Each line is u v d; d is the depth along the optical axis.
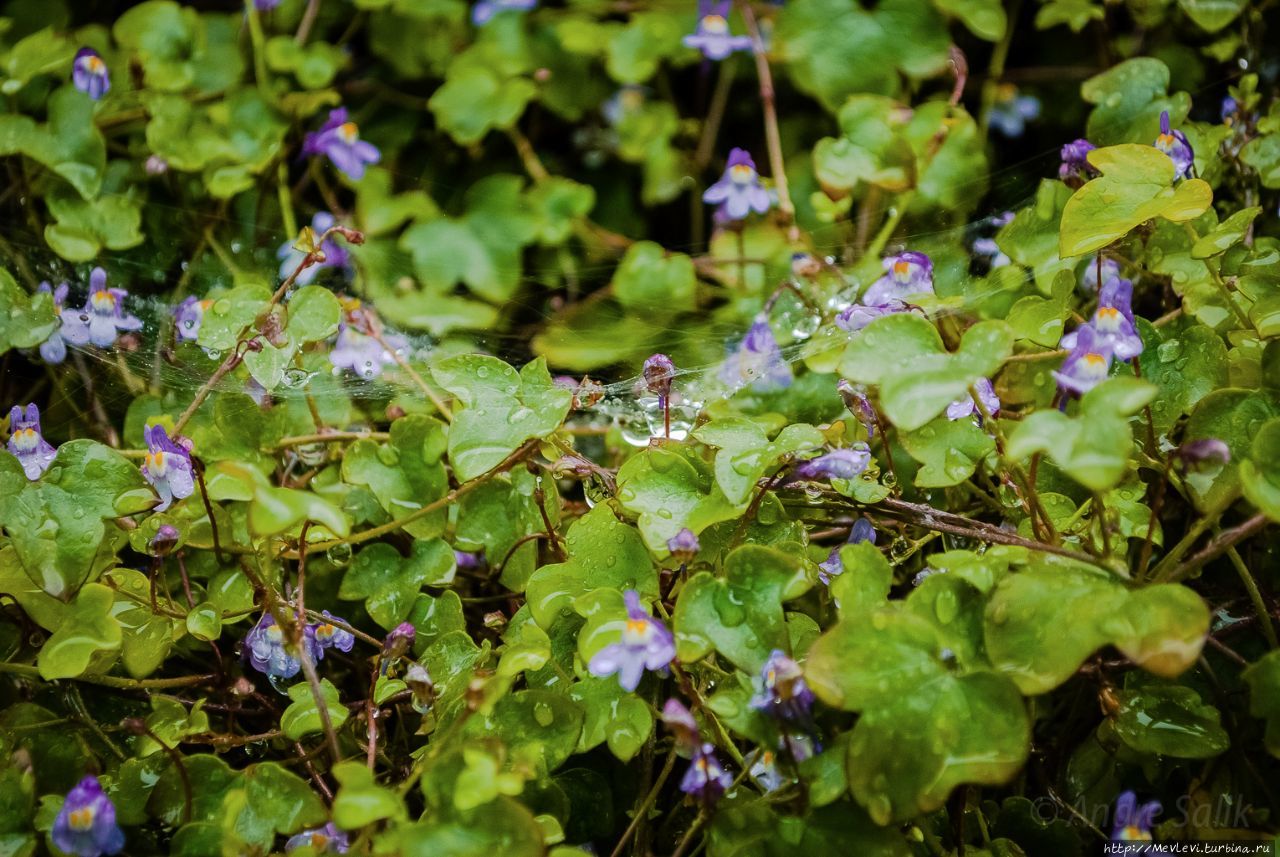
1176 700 0.33
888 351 0.32
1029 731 0.31
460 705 0.33
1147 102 0.41
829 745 0.33
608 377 0.41
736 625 0.32
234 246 0.43
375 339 0.38
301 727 0.33
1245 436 0.33
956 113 0.43
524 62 0.50
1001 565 0.32
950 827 0.33
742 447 0.33
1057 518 0.34
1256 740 0.33
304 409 0.38
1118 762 0.34
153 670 0.35
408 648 0.34
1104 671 0.33
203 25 0.47
